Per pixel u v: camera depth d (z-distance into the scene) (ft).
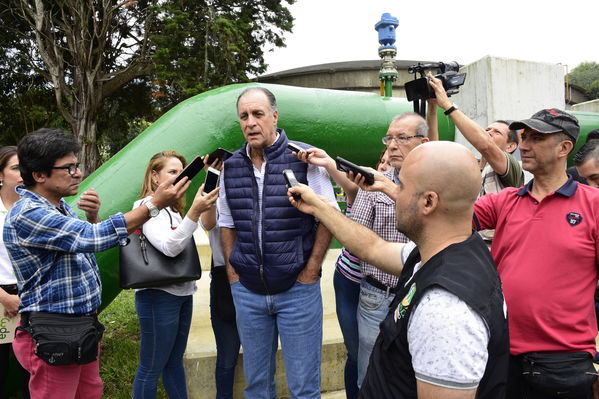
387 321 3.99
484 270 3.69
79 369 6.55
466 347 3.29
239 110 7.54
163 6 62.80
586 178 9.46
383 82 17.67
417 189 3.94
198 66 61.31
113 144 80.33
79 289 6.41
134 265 7.54
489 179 8.87
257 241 7.47
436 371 3.30
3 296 7.75
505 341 3.64
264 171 7.52
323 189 7.77
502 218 6.63
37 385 6.46
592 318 6.02
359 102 13.87
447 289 3.43
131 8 68.18
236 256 7.64
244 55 62.75
